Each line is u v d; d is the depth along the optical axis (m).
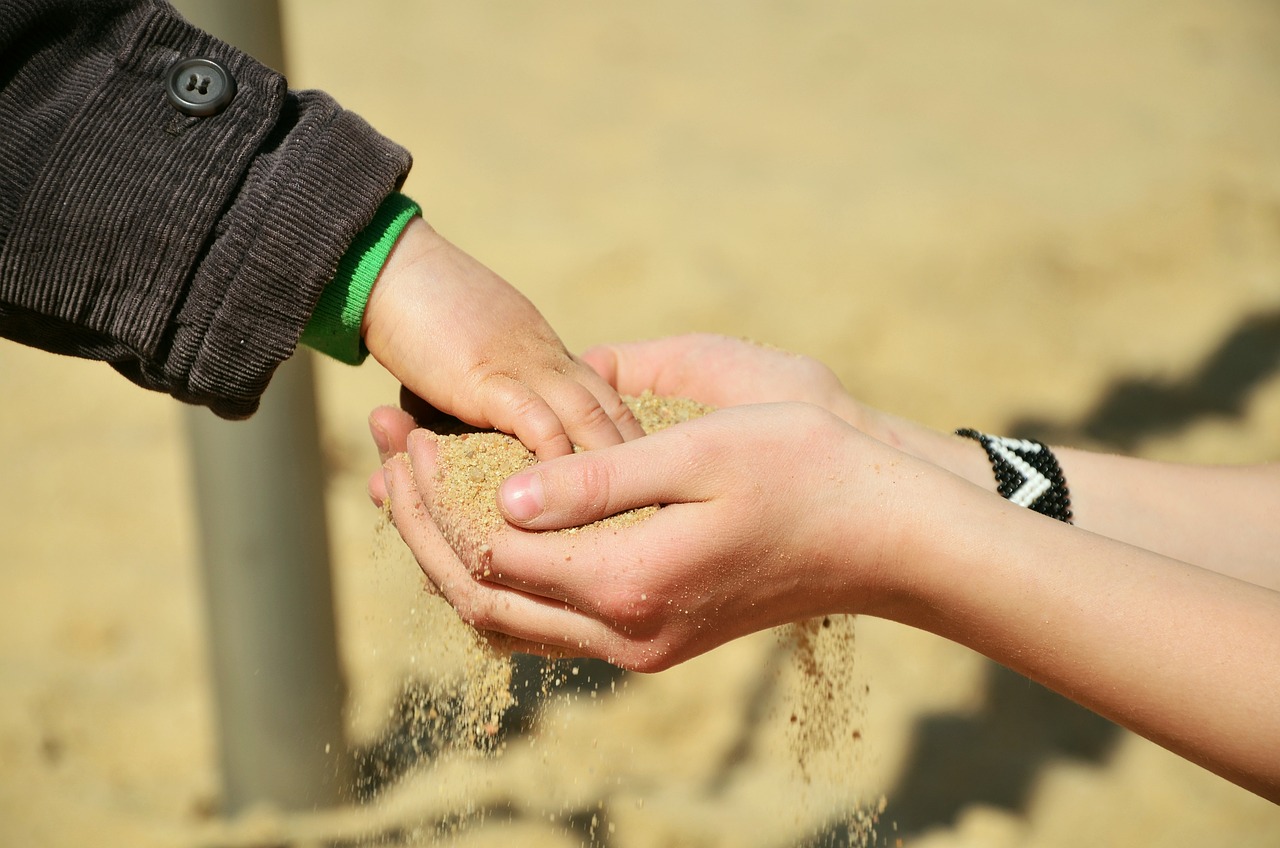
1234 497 1.34
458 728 1.34
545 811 2.02
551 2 5.55
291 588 2.05
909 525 1.01
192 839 2.01
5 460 2.94
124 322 1.05
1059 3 5.66
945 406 3.09
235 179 1.05
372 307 1.17
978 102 4.64
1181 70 4.96
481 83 4.69
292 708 2.07
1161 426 3.09
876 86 4.77
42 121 1.02
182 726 2.22
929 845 2.02
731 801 2.08
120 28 1.07
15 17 1.02
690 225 3.70
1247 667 0.92
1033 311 3.43
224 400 1.10
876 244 3.62
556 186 3.92
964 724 2.30
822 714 1.44
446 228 3.64
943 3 5.64
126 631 2.43
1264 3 5.70
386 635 2.27
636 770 2.13
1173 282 3.63
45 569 2.58
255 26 1.90
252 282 1.06
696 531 1.01
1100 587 0.97
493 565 1.05
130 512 2.78
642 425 1.33
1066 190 3.96
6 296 1.04
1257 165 4.19
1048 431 3.04
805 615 1.10
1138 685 0.95
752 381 1.47
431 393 1.18
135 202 1.03
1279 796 0.93
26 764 2.12
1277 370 3.31
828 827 2.03
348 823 2.02
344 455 2.84
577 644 1.09
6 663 2.33
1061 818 2.09
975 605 1.00
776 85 4.77
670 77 4.82
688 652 1.09
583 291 3.38
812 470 1.02
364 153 1.11
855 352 3.23
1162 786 2.15
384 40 5.05
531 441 1.14
